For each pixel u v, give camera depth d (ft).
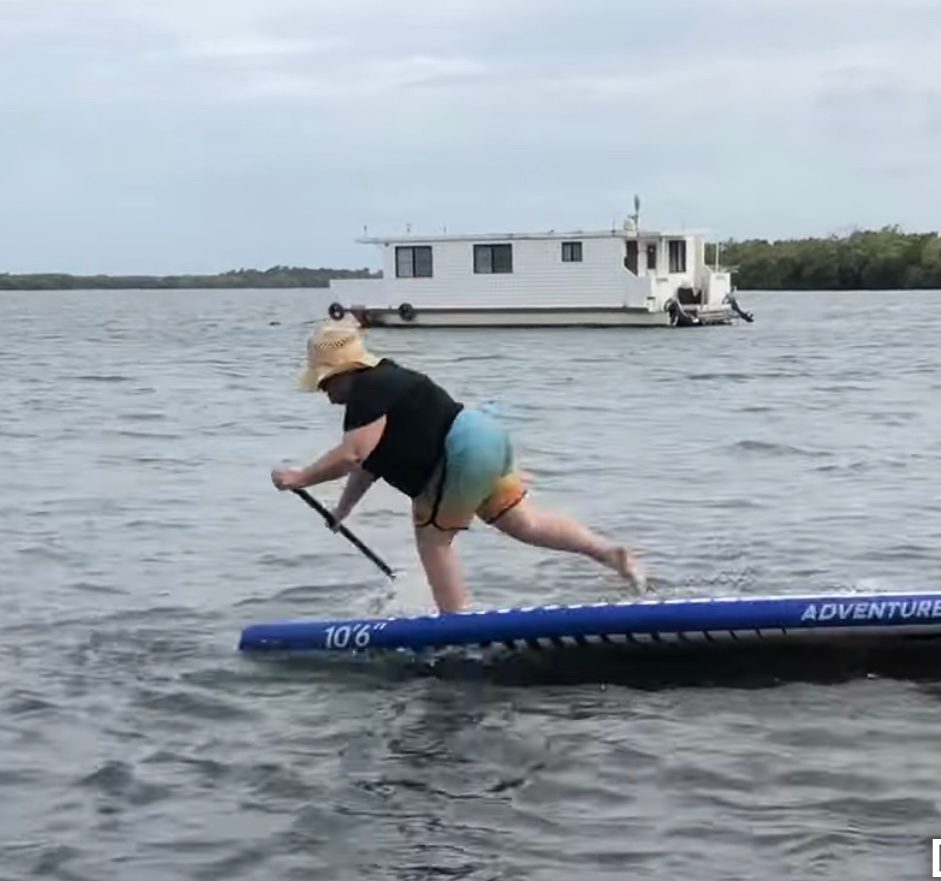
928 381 85.97
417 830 17.22
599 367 100.99
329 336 25.16
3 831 17.30
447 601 25.62
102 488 43.80
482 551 32.30
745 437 56.85
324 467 24.94
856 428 59.77
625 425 62.34
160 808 17.97
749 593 28.35
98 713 21.48
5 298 617.21
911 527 35.58
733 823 17.19
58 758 19.63
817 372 94.89
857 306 230.89
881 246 300.40
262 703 21.97
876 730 20.26
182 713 21.49
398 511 38.78
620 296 141.38
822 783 18.34
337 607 27.99
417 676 23.32
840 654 23.68
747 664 23.52
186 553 33.35
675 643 23.84
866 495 41.06
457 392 81.25
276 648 24.61
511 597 28.12
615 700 21.91
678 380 88.99
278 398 77.56
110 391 83.25
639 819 17.38
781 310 214.28
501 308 143.95
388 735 20.51
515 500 26.35
